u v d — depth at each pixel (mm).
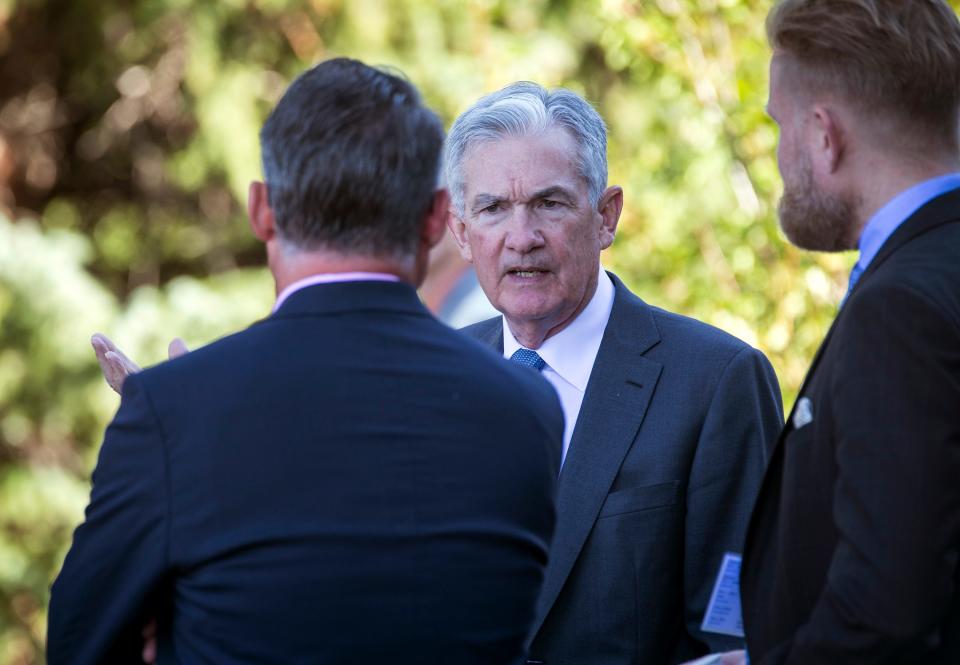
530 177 7535
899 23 5668
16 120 28828
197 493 5160
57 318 23734
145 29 27219
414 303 5629
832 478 5543
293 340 5398
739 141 13773
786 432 5926
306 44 26078
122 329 24203
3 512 24516
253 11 26469
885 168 5719
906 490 5102
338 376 5336
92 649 5262
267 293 26469
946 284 5324
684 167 15414
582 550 7367
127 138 28969
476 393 5496
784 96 5934
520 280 7652
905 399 5180
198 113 26234
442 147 5703
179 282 24938
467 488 5344
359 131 5461
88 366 24266
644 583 7309
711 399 7531
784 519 5770
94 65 28109
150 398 5293
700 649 7328
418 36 24734
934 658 5363
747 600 6070
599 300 7934
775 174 13461
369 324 5473
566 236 7586
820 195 5852
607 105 25234
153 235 28375
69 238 24781
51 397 24203
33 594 24422
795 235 5984
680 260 14758
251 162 25984
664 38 13672
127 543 5191
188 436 5215
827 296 13320
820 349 5824
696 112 14094
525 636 5512
